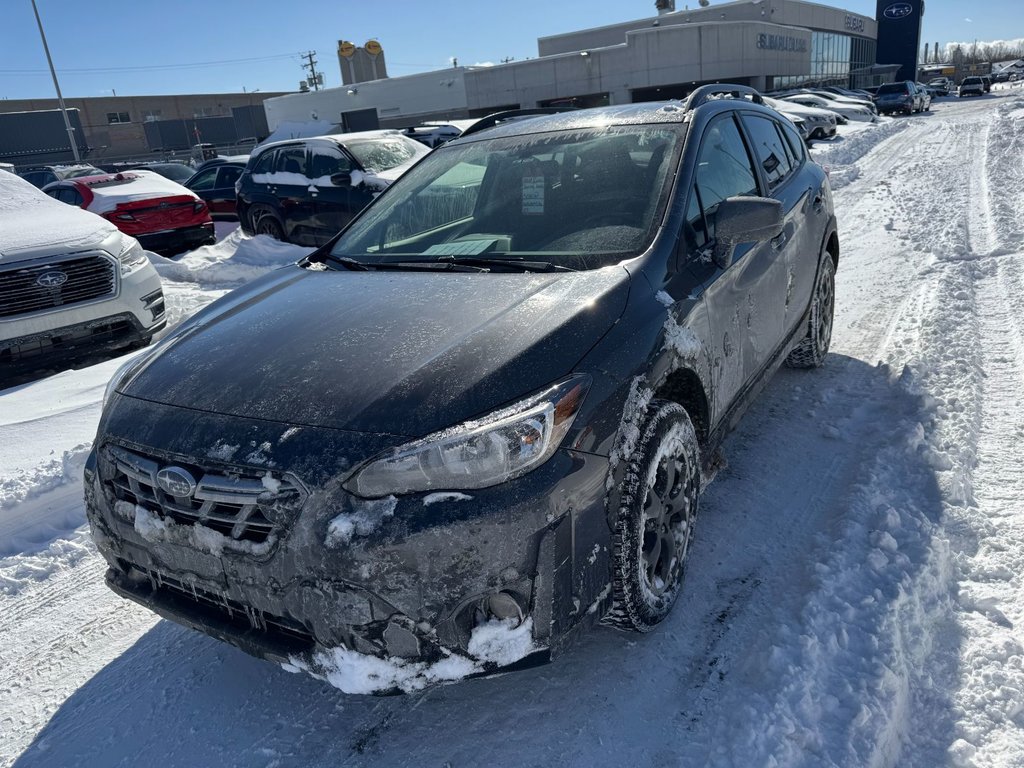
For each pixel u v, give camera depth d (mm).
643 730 2143
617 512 2166
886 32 64375
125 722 2371
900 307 5637
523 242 2943
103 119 63062
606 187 3053
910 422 3664
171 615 2191
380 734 2229
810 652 2262
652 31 38250
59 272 5562
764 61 39688
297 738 2242
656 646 2451
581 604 2053
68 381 5289
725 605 2607
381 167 9891
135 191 10523
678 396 2732
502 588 1918
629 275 2514
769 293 3441
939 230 7879
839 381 4391
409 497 1881
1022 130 16109
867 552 2721
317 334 2400
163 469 2064
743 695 2182
